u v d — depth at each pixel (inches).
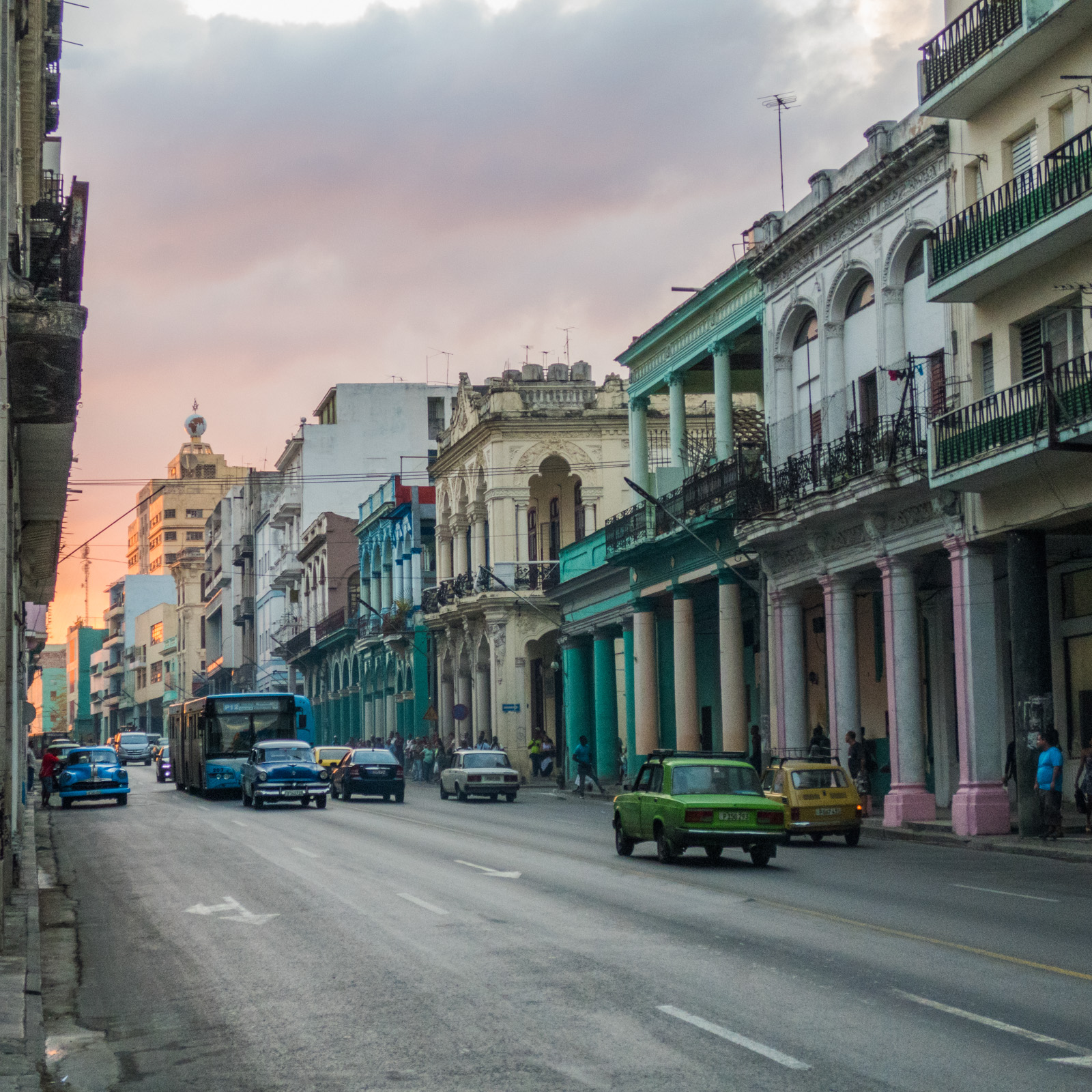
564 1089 334.0
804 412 1443.2
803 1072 340.2
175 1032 422.3
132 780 2731.3
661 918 619.5
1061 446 921.5
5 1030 402.3
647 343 1825.8
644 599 1860.2
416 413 3782.0
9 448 667.4
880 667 1473.9
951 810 1186.6
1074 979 454.6
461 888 756.0
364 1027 413.1
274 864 913.5
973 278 1049.5
